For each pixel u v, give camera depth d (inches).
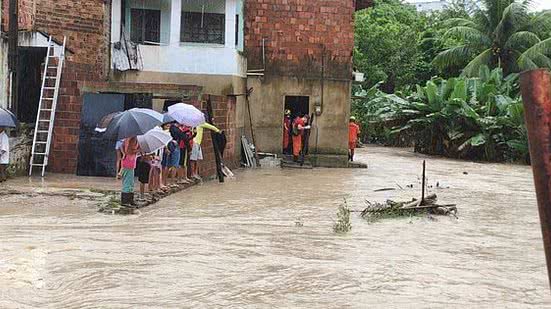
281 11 929.5
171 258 343.9
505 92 1273.4
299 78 934.4
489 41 1461.6
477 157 1191.6
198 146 659.4
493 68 1462.8
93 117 653.3
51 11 731.4
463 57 1515.7
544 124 76.7
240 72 885.8
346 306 270.7
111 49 812.0
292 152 940.0
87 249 356.2
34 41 674.8
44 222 427.2
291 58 933.8
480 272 337.1
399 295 289.9
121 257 341.7
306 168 901.2
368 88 1710.1
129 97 660.1
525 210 556.1
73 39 753.6
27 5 697.0
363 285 304.5
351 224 460.1
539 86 77.1
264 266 334.0
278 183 703.7
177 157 607.5
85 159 651.5
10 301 262.8
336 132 940.6
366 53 1729.8
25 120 695.7
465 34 1454.2
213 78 842.2
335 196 609.0
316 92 936.9
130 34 856.9
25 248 351.9
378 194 632.4
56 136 661.3
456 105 1205.7
